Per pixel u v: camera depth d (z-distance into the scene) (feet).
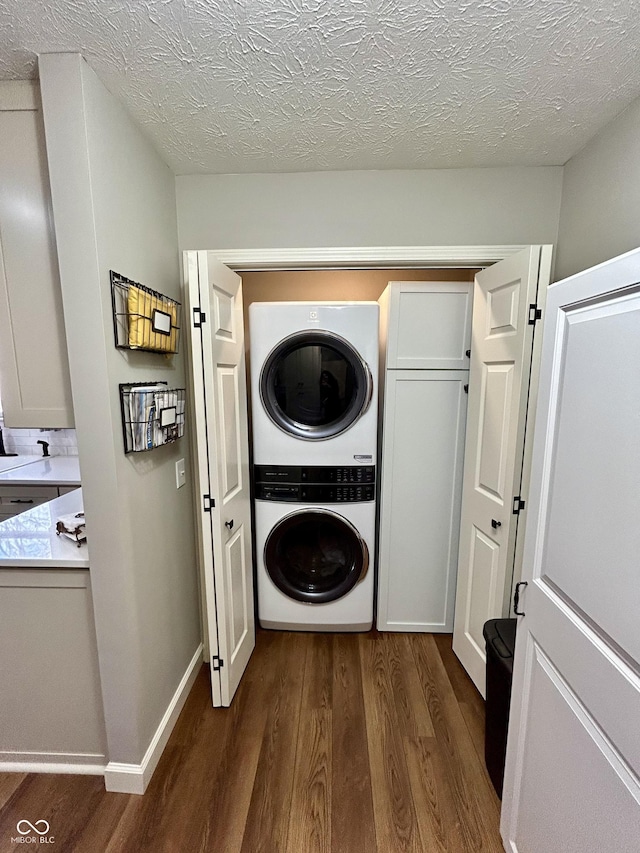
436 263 5.54
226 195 5.44
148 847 3.79
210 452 4.75
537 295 4.42
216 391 4.78
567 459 2.67
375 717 5.24
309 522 6.64
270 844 3.81
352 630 6.89
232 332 5.37
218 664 5.26
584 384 2.49
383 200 5.38
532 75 3.57
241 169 5.29
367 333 5.94
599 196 4.55
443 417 6.31
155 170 4.79
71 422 4.03
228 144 4.69
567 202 5.18
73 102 3.34
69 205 3.47
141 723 4.31
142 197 4.44
